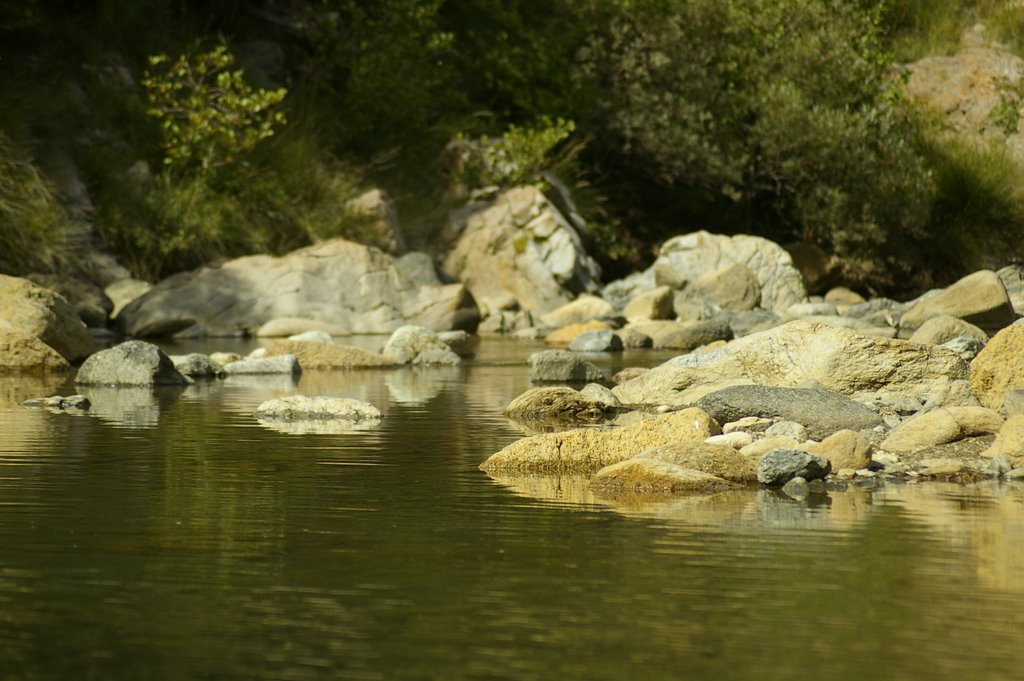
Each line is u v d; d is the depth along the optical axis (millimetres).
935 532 6785
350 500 7652
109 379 14852
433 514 7254
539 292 29547
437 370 17344
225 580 5797
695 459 8281
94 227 26703
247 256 26547
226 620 5203
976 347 15328
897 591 5633
